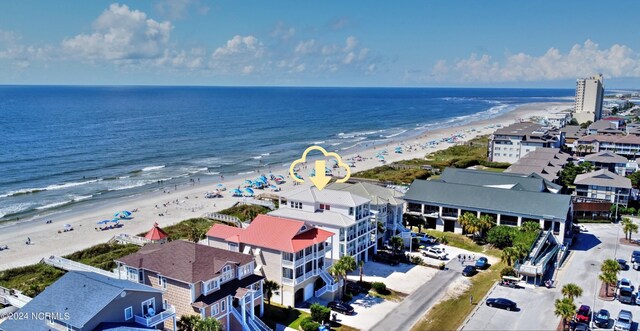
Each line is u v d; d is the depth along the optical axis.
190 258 54.53
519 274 70.25
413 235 89.25
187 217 110.31
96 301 44.06
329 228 72.75
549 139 170.25
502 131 179.75
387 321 58.88
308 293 65.19
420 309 62.12
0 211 115.38
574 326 56.44
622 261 76.69
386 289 68.31
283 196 79.56
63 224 105.50
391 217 87.69
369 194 85.81
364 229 78.06
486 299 63.97
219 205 120.75
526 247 71.69
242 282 56.53
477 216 93.56
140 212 115.25
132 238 92.06
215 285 53.69
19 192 132.00
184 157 189.75
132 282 49.84
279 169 168.75
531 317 59.06
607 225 99.94
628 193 107.44
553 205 88.00
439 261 79.56
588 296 65.12
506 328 56.38
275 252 62.84
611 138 181.88
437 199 96.81
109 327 43.00
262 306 58.88
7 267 79.31
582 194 112.56
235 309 54.28
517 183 104.00
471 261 79.44
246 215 109.25
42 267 77.69
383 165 169.25
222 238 67.19
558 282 70.12
